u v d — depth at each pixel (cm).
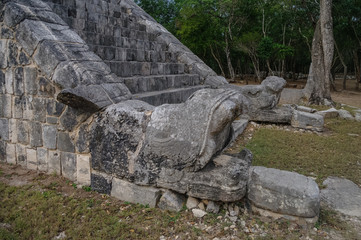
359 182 460
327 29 1219
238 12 2347
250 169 351
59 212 338
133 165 359
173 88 852
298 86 2428
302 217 320
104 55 673
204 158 326
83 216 334
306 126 789
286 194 319
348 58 2683
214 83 1041
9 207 345
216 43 2603
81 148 401
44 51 413
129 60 766
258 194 332
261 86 838
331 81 2142
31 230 302
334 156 568
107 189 384
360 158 566
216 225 317
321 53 1273
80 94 359
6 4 440
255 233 307
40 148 441
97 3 821
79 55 440
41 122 432
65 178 425
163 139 338
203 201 348
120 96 420
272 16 2436
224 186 321
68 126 408
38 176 432
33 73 427
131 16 989
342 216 358
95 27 734
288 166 514
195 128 326
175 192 353
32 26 429
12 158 474
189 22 2300
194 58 1112
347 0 1816
